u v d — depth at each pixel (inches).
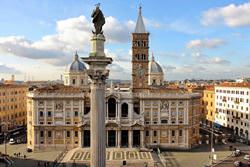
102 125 1770.4
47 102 5201.8
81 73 6943.9
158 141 5329.7
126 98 5182.1
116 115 5187.0
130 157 4660.4
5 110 6948.8
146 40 5851.4
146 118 5300.2
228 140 6112.2
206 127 7509.8
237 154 4847.4
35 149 5196.9
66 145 5241.1
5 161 4414.4
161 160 4564.5
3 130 6663.4
